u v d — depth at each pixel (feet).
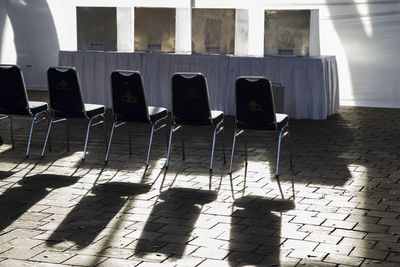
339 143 22.65
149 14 28.43
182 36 28.68
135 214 15.24
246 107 18.29
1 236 13.75
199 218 14.93
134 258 12.53
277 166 18.44
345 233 13.85
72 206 15.83
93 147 22.31
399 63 29.66
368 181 17.85
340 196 16.51
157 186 17.60
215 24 27.58
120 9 29.07
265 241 13.42
